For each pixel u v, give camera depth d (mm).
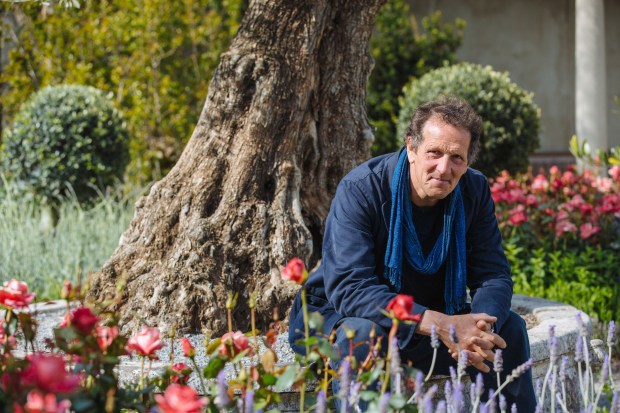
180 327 3836
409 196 3088
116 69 9891
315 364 2980
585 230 6094
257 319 3953
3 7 9805
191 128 10094
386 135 10242
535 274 5949
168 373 2391
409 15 13039
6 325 2305
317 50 4418
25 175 8188
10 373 1983
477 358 2811
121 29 9938
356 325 2885
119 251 4164
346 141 4504
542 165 11508
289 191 4234
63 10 9898
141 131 9930
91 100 8375
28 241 6504
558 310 4180
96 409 2064
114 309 3961
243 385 2322
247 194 4168
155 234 4117
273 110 4254
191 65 10594
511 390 3039
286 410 2994
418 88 8695
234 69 4301
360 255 3004
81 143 8133
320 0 4371
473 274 3283
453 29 13000
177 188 4215
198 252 3965
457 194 3121
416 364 2998
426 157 2928
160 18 9977
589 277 5926
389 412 2078
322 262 3201
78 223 6953
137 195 8367
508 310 3111
